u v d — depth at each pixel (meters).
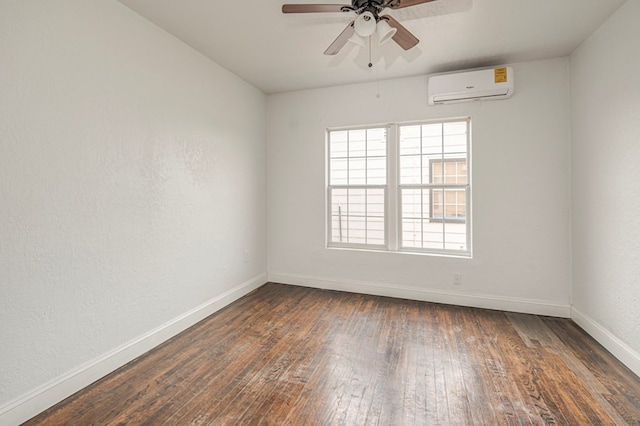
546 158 3.12
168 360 2.33
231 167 3.52
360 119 3.81
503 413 1.75
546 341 2.60
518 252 3.24
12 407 1.65
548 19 2.41
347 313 3.22
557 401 1.84
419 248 3.72
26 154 1.70
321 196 4.05
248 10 2.31
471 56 3.05
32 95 1.72
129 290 2.34
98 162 2.10
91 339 2.07
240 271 3.73
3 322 1.63
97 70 2.08
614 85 2.33
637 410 1.76
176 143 2.76
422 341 2.61
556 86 3.07
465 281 3.43
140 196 2.42
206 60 3.09
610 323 2.42
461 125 3.54
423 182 3.70
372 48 2.90
